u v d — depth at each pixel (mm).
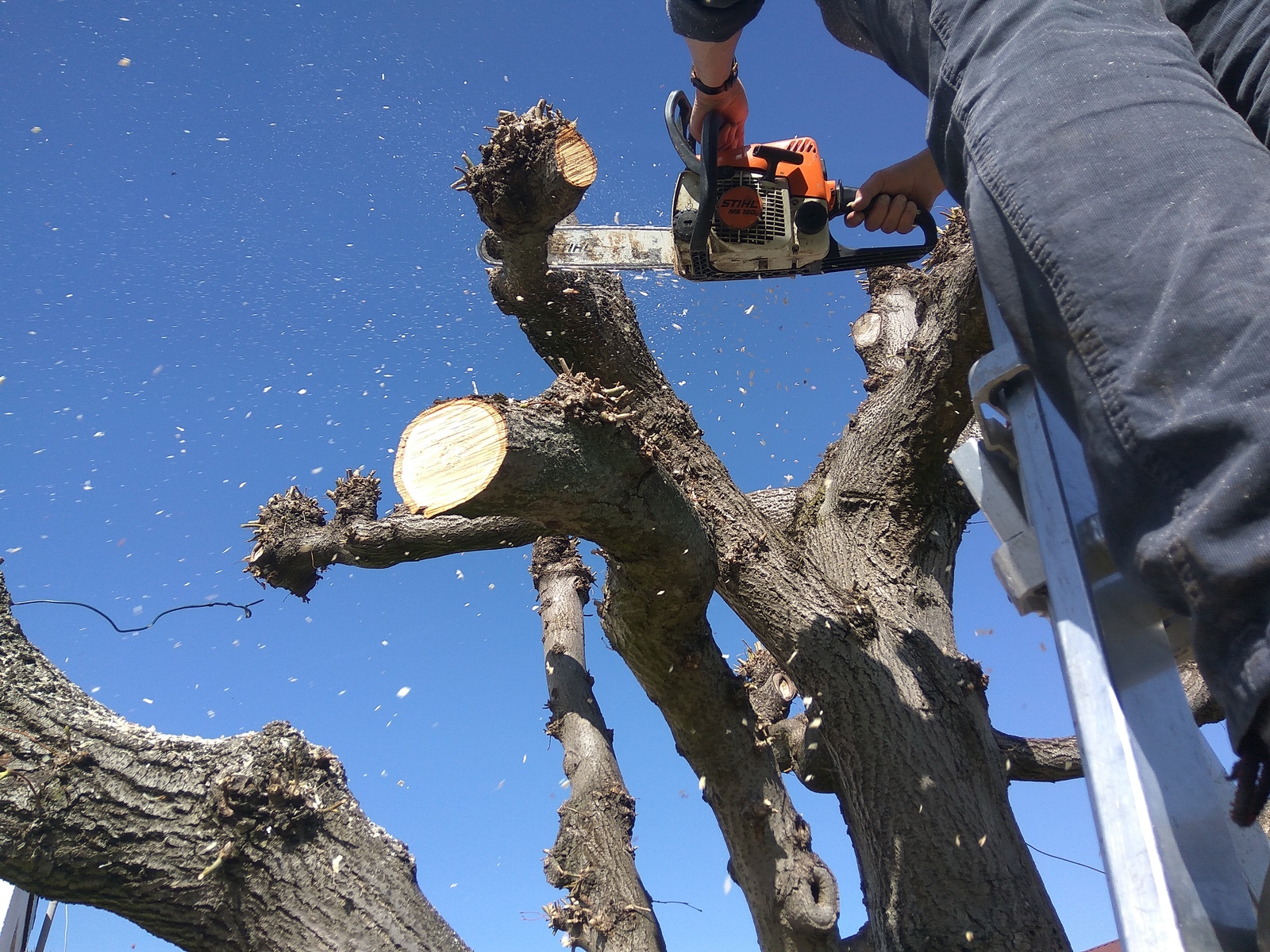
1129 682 1129
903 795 3312
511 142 2859
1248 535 733
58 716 2309
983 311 3869
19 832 2137
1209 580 761
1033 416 1276
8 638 2365
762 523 3836
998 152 1032
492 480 2354
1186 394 797
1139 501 870
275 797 2438
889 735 3424
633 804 5008
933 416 4195
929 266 4270
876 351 5656
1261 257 785
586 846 4781
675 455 3822
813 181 2863
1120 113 941
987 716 3699
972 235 1126
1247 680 746
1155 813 1021
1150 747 1078
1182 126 907
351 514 4289
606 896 4574
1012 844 3275
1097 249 900
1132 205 892
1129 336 859
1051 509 1221
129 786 2287
